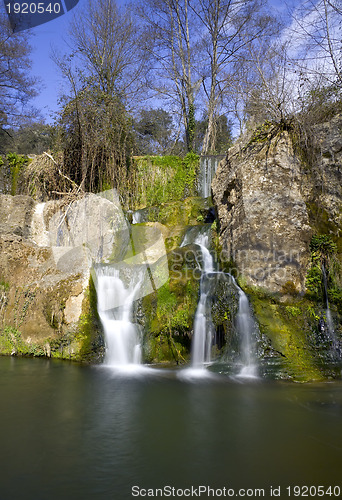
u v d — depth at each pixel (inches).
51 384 205.6
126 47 660.1
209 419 157.6
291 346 233.1
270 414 164.2
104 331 266.1
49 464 121.6
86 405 173.5
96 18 641.0
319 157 275.0
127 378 219.3
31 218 409.7
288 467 120.2
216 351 253.0
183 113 807.7
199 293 269.1
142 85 707.4
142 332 265.7
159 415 162.4
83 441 137.3
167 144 902.4
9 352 283.7
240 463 122.6
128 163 502.0
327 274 256.8
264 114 326.6
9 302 296.0
